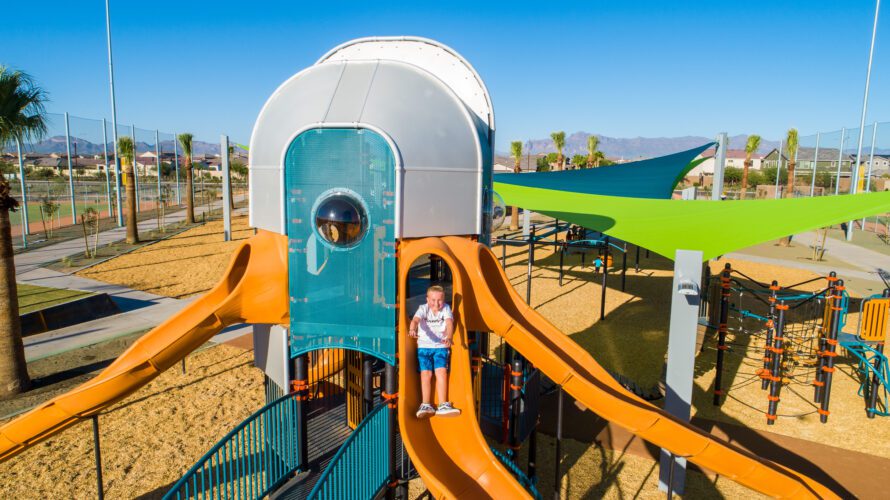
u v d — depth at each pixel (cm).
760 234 962
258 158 629
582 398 553
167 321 595
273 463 598
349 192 568
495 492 481
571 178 2339
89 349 1231
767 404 1074
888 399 1096
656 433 535
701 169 11181
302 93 620
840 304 979
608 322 1599
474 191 623
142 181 5409
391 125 574
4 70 977
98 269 2078
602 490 770
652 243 977
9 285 986
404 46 780
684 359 771
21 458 803
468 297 581
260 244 629
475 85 755
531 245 1538
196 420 932
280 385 659
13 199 980
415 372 582
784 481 526
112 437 873
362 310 580
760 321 1639
